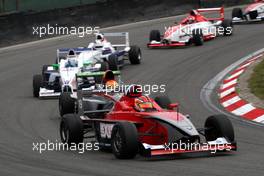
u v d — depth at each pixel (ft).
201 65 295.48
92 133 189.37
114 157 152.46
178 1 453.17
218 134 151.94
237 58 302.66
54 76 259.80
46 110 229.45
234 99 228.63
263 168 134.00
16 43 377.91
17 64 330.34
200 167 136.56
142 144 146.30
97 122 164.66
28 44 378.94
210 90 249.75
